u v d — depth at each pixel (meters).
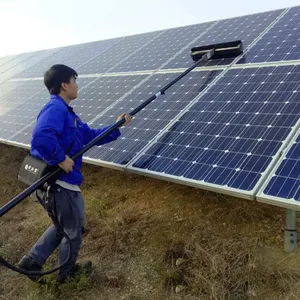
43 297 2.58
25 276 2.81
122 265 2.75
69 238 2.38
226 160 2.43
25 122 4.53
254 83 3.09
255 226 2.72
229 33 4.45
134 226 3.08
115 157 3.00
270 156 2.29
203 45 4.34
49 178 2.26
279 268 2.35
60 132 2.23
